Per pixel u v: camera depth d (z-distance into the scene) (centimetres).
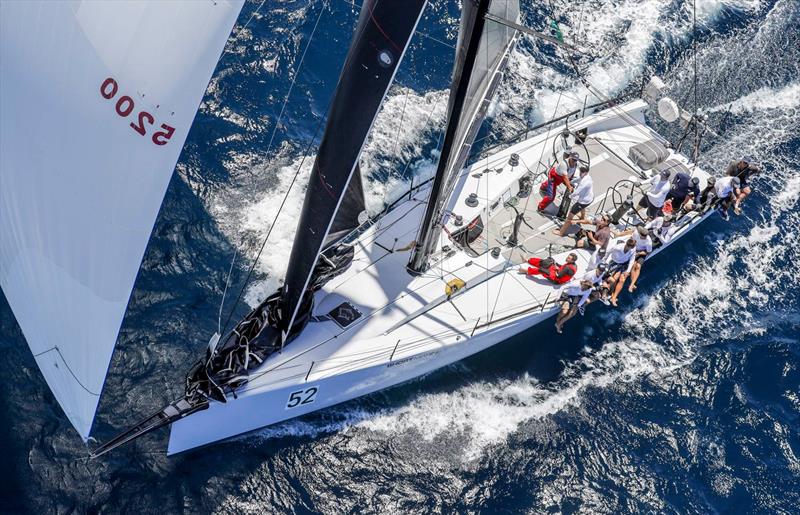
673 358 2056
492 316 1889
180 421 1655
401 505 1755
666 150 2284
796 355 2083
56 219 1300
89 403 1378
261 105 2441
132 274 1296
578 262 2009
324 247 1770
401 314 1861
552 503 1791
